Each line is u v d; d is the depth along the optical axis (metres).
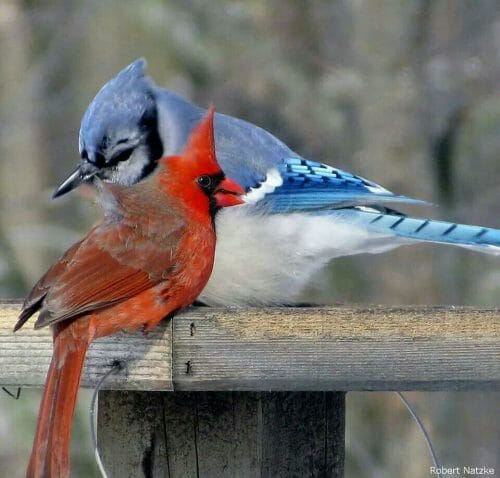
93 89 19.91
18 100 19.62
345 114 17.53
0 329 8.13
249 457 8.41
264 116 18.94
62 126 19.92
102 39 19.91
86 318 7.65
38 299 7.62
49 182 19.72
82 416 14.27
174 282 7.88
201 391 8.41
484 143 17.59
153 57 19.66
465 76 16.98
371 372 7.92
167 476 8.50
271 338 7.90
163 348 7.91
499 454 16.20
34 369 8.10
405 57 16.56
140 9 19.23
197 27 19.36
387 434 15.69
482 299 15.99
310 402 8.70
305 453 8.66
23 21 19.83
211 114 8.41
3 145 19.47
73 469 14.20
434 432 15.72
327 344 7.92
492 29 17.22
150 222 8.01
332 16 18.20
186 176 8.25
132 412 8.56
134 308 7.74
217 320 7.91
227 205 8.38
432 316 7.95
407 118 16.30
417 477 15.47
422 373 7.95
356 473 15.48
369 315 7.93
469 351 7.95
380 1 16.64
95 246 7.87
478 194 17.48
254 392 8.43
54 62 19.73
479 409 16.42
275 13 18.91
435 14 17.02
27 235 17.28
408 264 15.82
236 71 19.08
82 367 7.56
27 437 15.05
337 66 17.64
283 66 18.80
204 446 8.47
